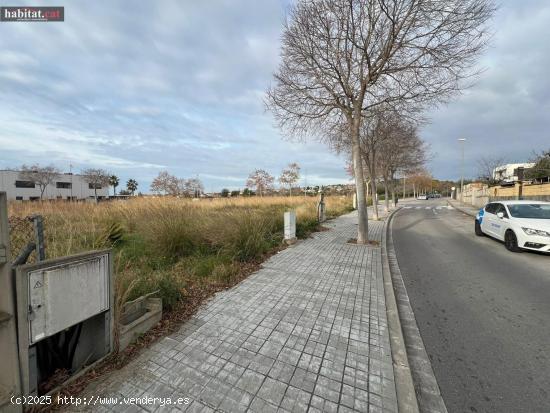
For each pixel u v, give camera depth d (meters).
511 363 2.79
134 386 2.32
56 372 2.49
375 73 7.71
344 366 2.63
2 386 1.88
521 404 2.26
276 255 6.88
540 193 16.48
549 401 2.29
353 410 2.12
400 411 2.12
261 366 2.60
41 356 2.38
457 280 5.35
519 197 18.73
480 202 27.50
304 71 7.94
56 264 2.08
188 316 3.57
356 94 8.38
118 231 7.62
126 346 2.83
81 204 13.13
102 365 2.56
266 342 3.00
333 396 2.26
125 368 2.54
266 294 4.34
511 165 37.47
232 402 2.17
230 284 4.76
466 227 13.19
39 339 1.97
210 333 3.16
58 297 2.10
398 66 7.39
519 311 3.95
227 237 6.38
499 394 2.37
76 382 2.34
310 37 7.47
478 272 5.83
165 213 8.04
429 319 3.76
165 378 2.42
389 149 16.20
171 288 3.82
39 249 2.63
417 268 6.24
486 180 34.16
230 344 2.95
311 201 22.39
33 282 1.93
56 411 2.04
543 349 3.02
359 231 8.52
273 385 2.36
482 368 2.72
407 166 20.44
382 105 8.45
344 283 4.91
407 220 16.91
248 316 3.60
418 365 2.77
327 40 7.37
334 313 3.72
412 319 3.76
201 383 2.37
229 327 3.30
